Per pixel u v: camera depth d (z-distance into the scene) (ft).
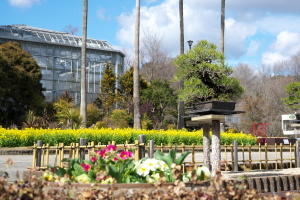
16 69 101.30
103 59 146.00
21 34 133.49
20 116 102.22
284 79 184.55
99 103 128.06
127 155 14.17
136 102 81.46
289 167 34.96
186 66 27.55
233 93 28.07
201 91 26.91
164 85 113.39
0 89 93.30
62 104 105.29
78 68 140.46
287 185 24.50
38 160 27.55
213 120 25.26
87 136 56.44
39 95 108.58
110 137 58.95
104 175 12.65
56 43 135.85
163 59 172.96
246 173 28.53
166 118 114.93
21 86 102.42
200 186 12.82
